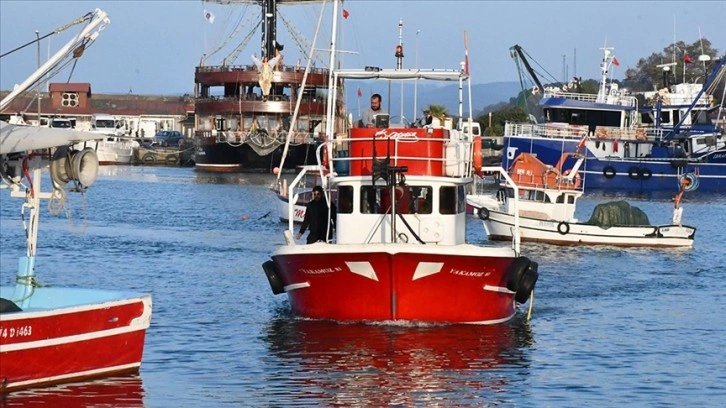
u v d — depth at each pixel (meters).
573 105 142.62
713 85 154.62
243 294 48.75
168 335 38.69
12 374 28.73
